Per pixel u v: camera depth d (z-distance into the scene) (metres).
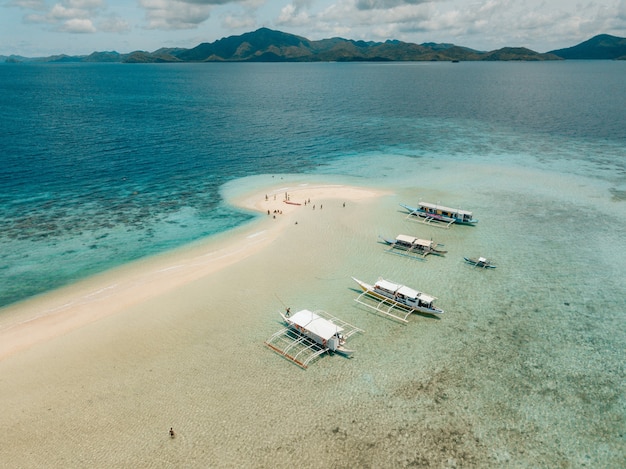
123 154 126.12
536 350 45.66
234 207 88.69
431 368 42.94
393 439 35.00
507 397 39.41
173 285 58.41
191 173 111.19
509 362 43.84
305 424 36.34
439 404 38.50
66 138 142.00
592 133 157.38
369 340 47.25
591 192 96.56
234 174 111.25
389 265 63.94
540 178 106.88
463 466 32.81
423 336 47.91
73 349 45.50
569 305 53.78
